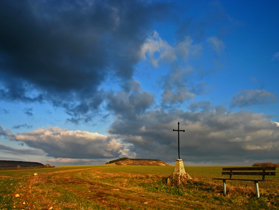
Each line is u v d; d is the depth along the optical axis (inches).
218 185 735.1
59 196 611.2
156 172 1585.9
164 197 620.1
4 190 668.1
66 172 1897.1
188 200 573.9
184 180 896.9
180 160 977.5
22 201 527.8
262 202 498.0
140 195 657.0
